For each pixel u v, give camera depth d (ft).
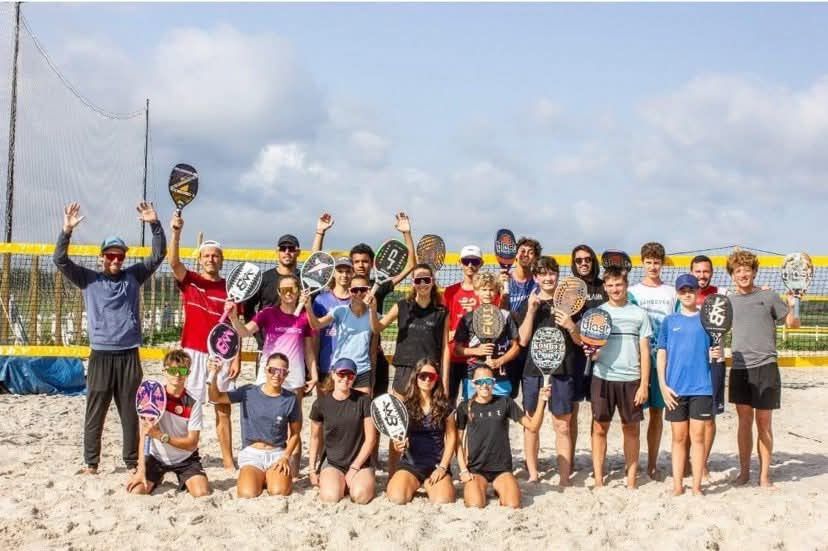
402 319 23.12
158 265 24.08
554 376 23.22
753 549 18.16
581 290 22.85
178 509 20.10
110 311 23.45
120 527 18.95
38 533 18.38
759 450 23.39
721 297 21.99
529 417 22.53
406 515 19.89
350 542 18.11
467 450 21.81
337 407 21.84
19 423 31.73
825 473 25.36
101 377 23.44
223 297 24.39
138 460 23.34
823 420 34.73
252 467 21.74
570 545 17.98
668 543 18.26
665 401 22.48
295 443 22.11
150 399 21.45
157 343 45.88
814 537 18.81
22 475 23.39
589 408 36.83
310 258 23.13
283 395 22.20
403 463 21.98
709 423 23.67
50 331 44.78
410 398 21.72
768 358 23.09
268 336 23.24
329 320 23.11
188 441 21.72
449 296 24.88
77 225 23.27
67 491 21.79
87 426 23.68
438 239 26.99
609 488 23.15
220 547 17.66
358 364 22.98
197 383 23.81
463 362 24.04
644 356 22.72
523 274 25.39
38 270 42.42
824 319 61.52
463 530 18.88
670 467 25.73
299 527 18.93
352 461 21.89
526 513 20.34
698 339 22.13
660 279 25.00
